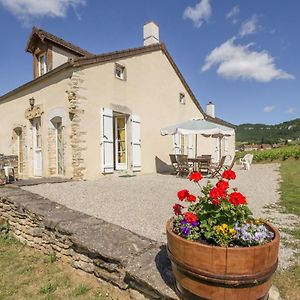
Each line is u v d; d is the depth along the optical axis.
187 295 2.13
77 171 8.16
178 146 13.23
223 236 2.04
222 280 1.90
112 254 2.95
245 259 1.88
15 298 3.04
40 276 3.50
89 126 8.55
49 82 9.12
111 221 4.37
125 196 6.26
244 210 2.24
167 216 4.76
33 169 10.22
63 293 3.07
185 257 2.06
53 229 3.92
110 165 9.23
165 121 12.41
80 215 4.30
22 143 10.73
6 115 11.64
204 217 2.21
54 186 6.94
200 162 10.88
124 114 10.16
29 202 4.98
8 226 5.25
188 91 14.42
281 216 4.91
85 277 3.33
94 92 8.78
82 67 8.41
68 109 8.29
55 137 9.12
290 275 2.74
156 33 12.83
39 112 9.54
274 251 1.98
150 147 11.34
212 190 2.20
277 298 2.34
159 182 8.54
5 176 7.33
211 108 19.67
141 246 3.14
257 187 8.27
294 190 7.61
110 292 2.96
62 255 3.75
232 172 2.46
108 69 9.36
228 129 10.03
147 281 2.48
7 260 4.09
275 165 18.41
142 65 11.05
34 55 10.63
